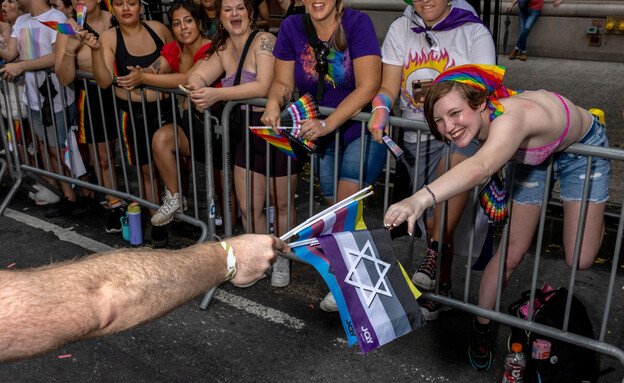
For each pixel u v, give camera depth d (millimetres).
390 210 2008
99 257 1158
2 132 5227
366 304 2035
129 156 4578
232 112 3645
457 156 3172
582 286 3879
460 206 3164
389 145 2988
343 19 3119
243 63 3635
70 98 4848
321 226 2066
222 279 1317
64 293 1019
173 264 1207
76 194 5594
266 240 1445
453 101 2266
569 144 2625
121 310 1076
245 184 3832
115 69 4371
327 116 3303
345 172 3445
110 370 3121
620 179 5578
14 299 963
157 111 4340
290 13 5910
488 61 3004
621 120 7348
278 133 3260
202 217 4996
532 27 11477
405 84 3312
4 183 5898
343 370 3105
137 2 4219
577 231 2781
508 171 2912
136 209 4508
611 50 10891
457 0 3143
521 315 2986
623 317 3529
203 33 4199
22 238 4715
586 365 2801
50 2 5059
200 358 3217
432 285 3328
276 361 3186
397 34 3262
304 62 3330
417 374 3066
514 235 3008
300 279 4039
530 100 2416
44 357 3215
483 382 3006
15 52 5062
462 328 3463
